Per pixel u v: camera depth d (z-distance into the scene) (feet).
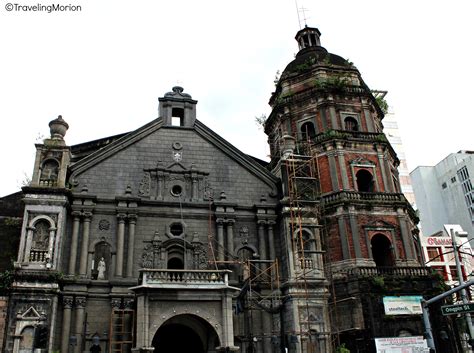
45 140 104.37
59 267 93.35
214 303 89.45
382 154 132.36
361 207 122.42
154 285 86.89
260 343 99.19
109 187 106.63
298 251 104.99
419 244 141.08
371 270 112.98
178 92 122.11
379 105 155.12
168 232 105.09
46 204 97.14
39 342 81.97
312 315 100.01
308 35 162.20
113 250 100.63
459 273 108.27
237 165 116.57
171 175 111.45
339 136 129.70
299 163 119.65
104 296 95.40
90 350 90.63
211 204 109.91
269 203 113.39
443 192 307.58
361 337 105.40
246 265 105.09
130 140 112.27
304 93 139.74
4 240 101.55
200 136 117.80
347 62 148.25
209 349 92.48
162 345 98.37
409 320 108.78
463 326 125.18
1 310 87.76
